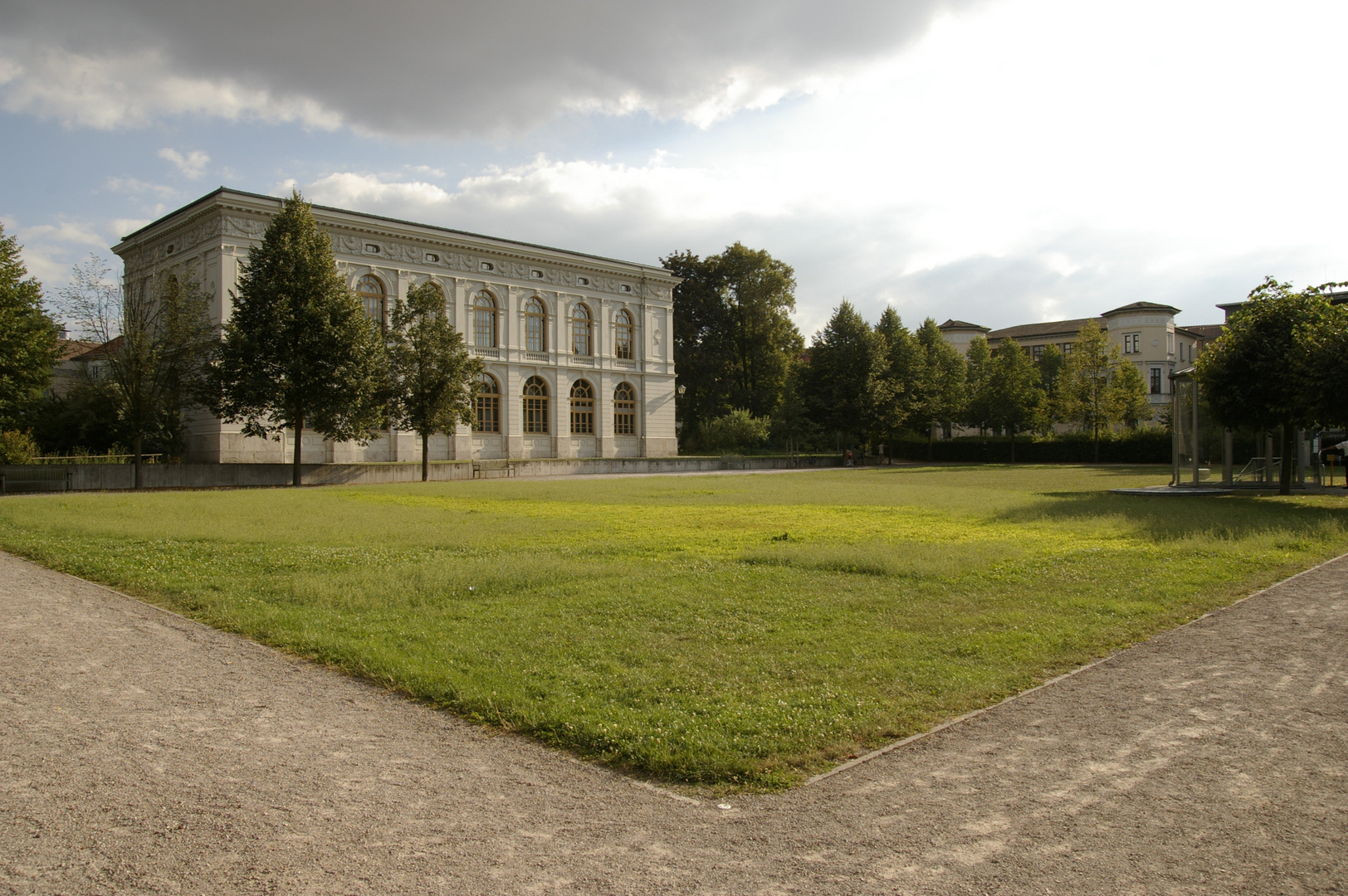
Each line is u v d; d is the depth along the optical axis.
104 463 43.84
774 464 70.06
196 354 43.31
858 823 4.52
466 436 65.38
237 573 12.68
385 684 7.15
